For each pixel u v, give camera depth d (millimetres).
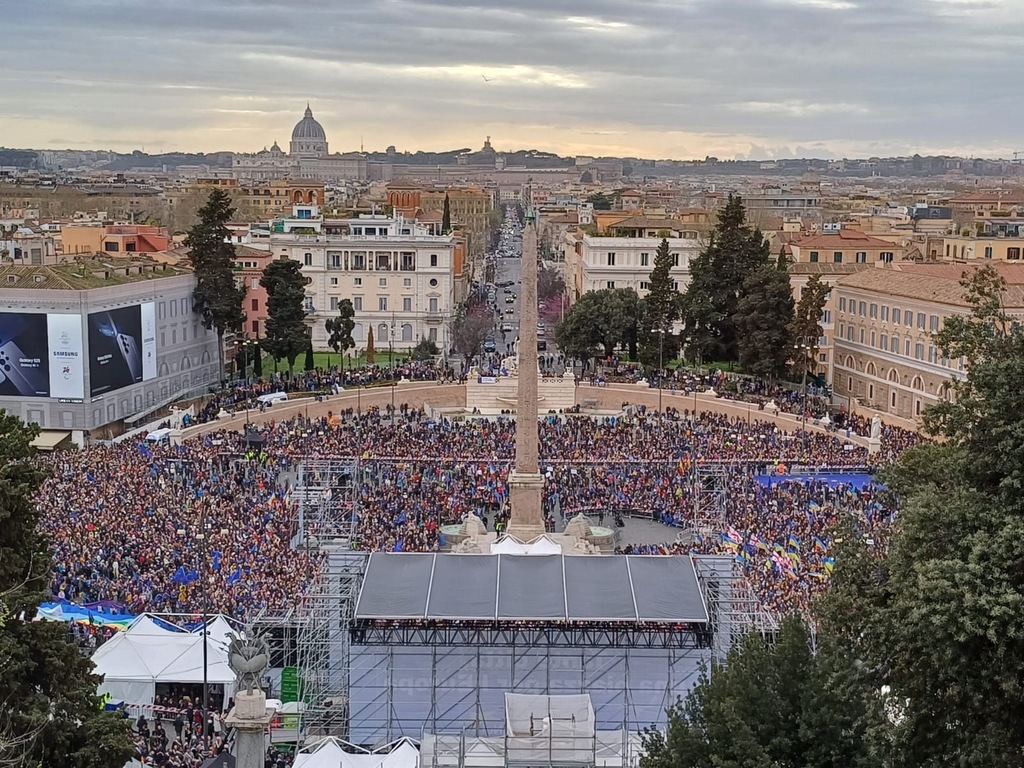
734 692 42281
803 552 78688
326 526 85438
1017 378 39969
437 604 60219
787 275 148500
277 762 54438
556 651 60094
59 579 70625
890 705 41000
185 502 89250
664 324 161250
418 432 117500
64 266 131125
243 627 63625
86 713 45906
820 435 118875
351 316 166625
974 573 35906
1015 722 36562
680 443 113562
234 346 166750
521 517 86812
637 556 65500
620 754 52781
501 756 51219
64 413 122812
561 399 145125
